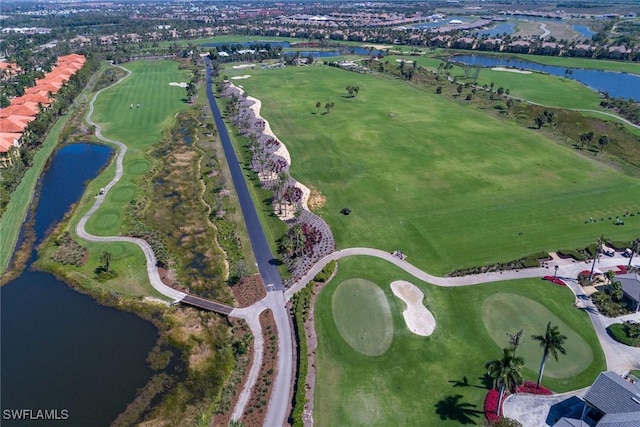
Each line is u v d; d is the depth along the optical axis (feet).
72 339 270.67
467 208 410.93
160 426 219.20
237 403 229.66
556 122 639.76
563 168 492.95
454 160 511.40
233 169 502.38
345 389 236.22
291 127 621.72
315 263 335.67
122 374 247.70
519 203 419.13
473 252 348.18
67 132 618.03
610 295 296.71
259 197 438.81
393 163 503.20
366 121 643.45
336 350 260.83
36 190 457.68
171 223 399.24
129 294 308.19
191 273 333.21
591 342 264.72
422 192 439.63
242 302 300.40
